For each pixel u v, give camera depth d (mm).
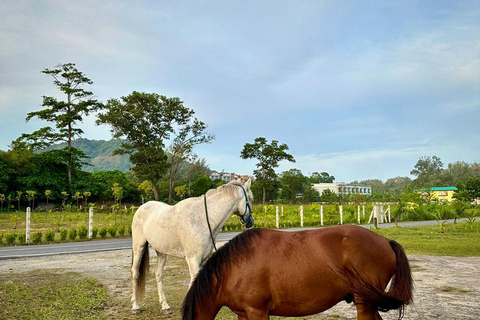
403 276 3379
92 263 10141
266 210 33719
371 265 3314
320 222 26625
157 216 5496
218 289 3520
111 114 42406
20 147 42031
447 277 7719
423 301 5836
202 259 5129
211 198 5309
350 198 60312
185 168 79000
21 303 5953
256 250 3443
